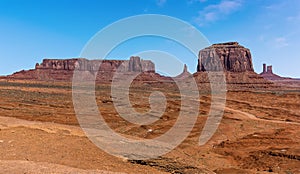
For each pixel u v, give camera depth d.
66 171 13.34
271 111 73.81
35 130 22.22
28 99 72.69
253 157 27.03
